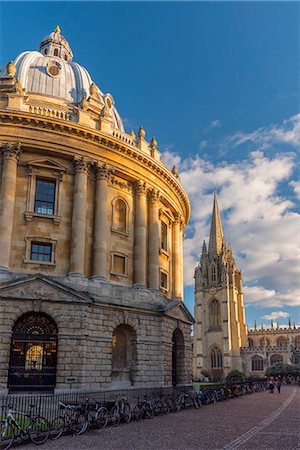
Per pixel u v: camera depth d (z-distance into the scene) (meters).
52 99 47.75
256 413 33.44
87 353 34.34
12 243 36.12
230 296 141.25
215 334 139.12
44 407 26.03
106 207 40.28
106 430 23.33
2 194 36.03
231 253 149.62
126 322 38.16
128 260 42.19
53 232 37.75
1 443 18.75
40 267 36.50
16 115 37.47
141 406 28.53
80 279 36.59
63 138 39.25
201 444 19.84
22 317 33.75
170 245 51.47
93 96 50.44
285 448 19.17
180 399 35.56
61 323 33.81
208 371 137.12
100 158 40.84
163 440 20.66
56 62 54.06
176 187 50.62
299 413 34.03
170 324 42.59
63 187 39.22
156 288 43.31
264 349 133.62
